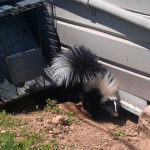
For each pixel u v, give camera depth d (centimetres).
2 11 153
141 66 135
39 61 150
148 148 122
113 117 149
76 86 158
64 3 163
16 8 155
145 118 127
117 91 150
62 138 124
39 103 160
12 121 133
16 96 153
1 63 161
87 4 146
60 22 169
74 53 159
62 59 160
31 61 148
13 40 167
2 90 155
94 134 129
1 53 162
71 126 133
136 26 129
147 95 137
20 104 159
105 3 139
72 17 161
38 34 177
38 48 164
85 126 136
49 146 114
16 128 129
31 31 175
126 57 140
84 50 158
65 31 168
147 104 140
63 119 133
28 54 147
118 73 148
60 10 167
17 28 170
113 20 140
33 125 132
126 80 144
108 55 149
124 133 133
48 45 176
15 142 116
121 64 144
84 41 159
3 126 130
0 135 121
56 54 170
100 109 150
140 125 129
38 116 141
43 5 164
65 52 162
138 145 124
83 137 126
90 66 154
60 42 174
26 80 150
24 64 147
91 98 150
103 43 149
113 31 142
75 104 159
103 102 150
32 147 115
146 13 130
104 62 154
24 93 154
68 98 166
